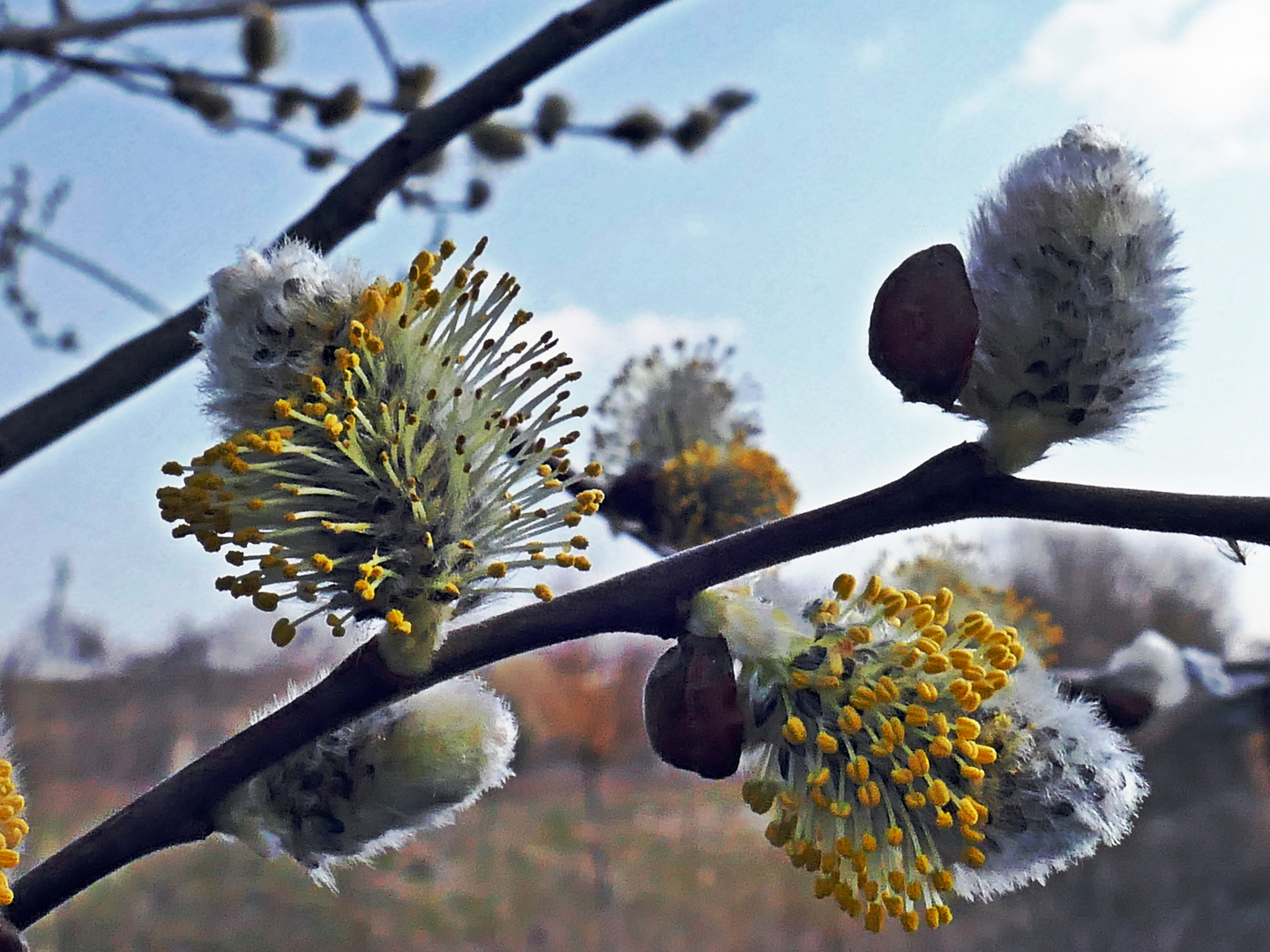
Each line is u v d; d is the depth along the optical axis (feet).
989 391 0.26
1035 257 0.26
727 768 0.25
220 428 0.26
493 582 0.26
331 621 0.25
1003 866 0.26
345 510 0.26
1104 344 0.25
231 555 0.25
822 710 0.26
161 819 0.26
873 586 0.26
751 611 0.26
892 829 0.25
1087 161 0.26
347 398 0.25
